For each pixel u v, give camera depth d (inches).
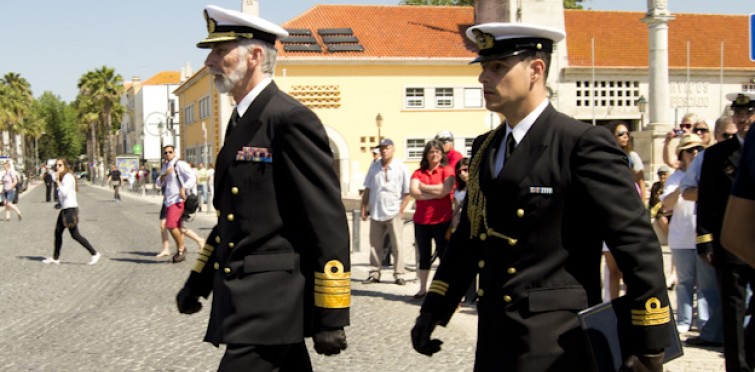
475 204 134.7
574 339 122.3
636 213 120.0
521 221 126.0
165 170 561.6
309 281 149.3
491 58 128.1
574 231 125.0
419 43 1712.6
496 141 135.0
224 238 151.5
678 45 1813.5
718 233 215.0
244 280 147.8
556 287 124.3
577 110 1705.2
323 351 144.2
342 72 1647.4
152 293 428.1
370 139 1665.8
